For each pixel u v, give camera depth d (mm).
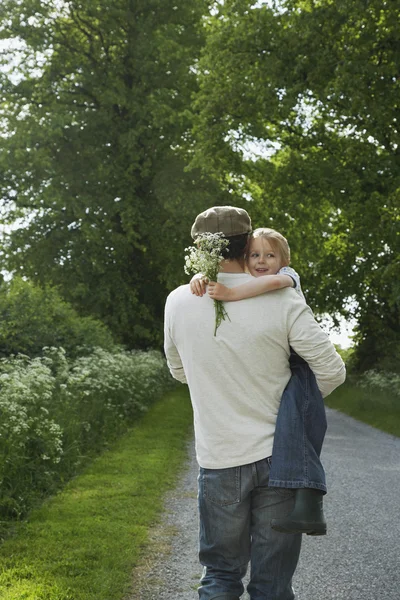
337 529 6660
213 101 23203
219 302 2842
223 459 2787
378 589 4906
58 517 6684
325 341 2818
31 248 31797
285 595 2803
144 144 32125
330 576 5207
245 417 2807
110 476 8906
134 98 31891
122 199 31703
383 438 14688
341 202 22922
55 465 8555
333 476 9734
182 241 31516
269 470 2756
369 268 24234
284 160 24016
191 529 6492
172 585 4910
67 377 11875
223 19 23797
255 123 24688
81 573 5012
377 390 24125
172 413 17344
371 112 19719
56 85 32656
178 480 9078
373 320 33938
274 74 21500
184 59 31609
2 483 6914
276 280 2848
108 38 32375
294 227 29125
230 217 2998
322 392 2916
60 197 29469
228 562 2840
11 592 4504
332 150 24016
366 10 19250
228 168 25547
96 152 32031
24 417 7742
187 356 2883
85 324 18359
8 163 30312
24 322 16703
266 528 2775
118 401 14734
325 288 26438
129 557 5434
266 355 2803
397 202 19875
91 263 31672
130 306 32000
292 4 21891
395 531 6566
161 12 32781
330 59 20484
